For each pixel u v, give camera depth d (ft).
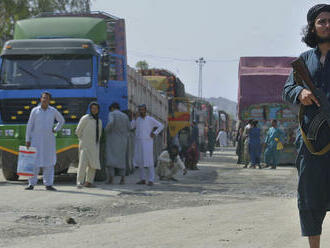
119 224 24.52
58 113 39.65
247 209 29.71
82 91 44.70
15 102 45.24
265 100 85.61
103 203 31.71
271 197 37.01
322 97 12.76
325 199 13.44
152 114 72.59
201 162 88.99
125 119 45.11
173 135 88.38
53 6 99.04
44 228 23.25
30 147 38.22
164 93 88.58
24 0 95.61
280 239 20.39
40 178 50.85
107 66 46.29
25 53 45.60
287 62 88.53
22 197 33.17
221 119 206.59
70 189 39.27
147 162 45.06
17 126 44.57
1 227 22.89
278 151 73.87
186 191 40.24
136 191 39.22
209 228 23.16
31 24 50.26
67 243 19.79
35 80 45.21
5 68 45.73
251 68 87.61
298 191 13.65
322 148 13.10
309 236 13.66
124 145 45.11
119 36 57.06
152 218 26.37
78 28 50.11
